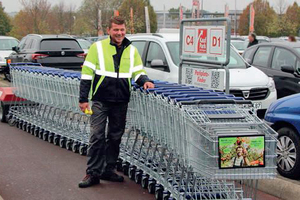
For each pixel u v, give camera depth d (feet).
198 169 15.69
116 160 21.81
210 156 15.10
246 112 17.01
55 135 28.99
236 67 34.88
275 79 37.17
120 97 20.34
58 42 53.83
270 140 15.51
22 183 21.72
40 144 29.32
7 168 24.04
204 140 15.30
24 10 163.84
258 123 15.89
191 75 27.48
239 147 15.14
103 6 161.48
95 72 20.24
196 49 26.73
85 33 165.68
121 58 20.18
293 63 36.42
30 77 30.37
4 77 68.08
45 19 165.48
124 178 22.58
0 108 36.52
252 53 40.37
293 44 38.06
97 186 21.33
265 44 39.63
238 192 18.38
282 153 22.67
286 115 22.62
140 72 20.42
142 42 36.65
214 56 25.16
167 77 32.83
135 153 21.86
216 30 24.88
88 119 26.13
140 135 21.13
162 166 19.85
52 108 29.66
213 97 17.94
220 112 16.84
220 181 18.37
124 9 152.15
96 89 20.25
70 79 25.59
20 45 58.18
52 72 27.99
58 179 22.33
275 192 20.47
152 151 21.04
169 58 33.47
